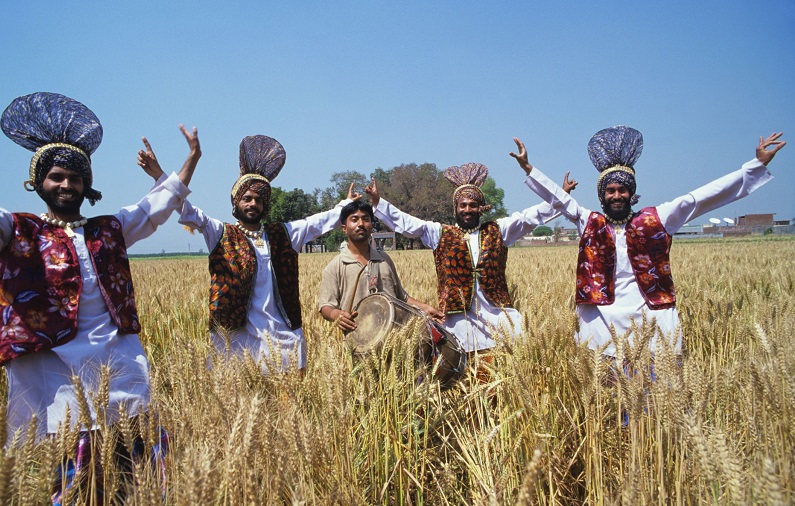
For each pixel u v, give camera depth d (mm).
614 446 3236
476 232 5898
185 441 2570
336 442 2943
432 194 94500
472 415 4109
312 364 3799
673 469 2967
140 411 2781
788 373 2855
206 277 13586
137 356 3572
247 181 5098
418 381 4332
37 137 3510
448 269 5754
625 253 4965
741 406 3080
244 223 5211
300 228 5422
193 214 4824
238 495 2373
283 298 5207
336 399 2990
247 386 3324
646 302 4867
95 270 3469
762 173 4781
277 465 2439
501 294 5805
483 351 5582
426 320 4570
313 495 2564
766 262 15266
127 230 3832
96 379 3238
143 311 7867
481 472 3363
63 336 3242
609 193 4973
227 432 2609
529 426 3338
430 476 3695
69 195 3453
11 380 3236
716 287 8852
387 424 3406
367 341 4570
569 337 3975
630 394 2936
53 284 3283
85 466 3061
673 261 17125
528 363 3902
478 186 5969
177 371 3162
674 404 2736
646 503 2631
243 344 4941
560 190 5301
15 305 3184
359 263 5383
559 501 3260
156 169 4078
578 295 5074
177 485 2291
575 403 3791
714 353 4965
